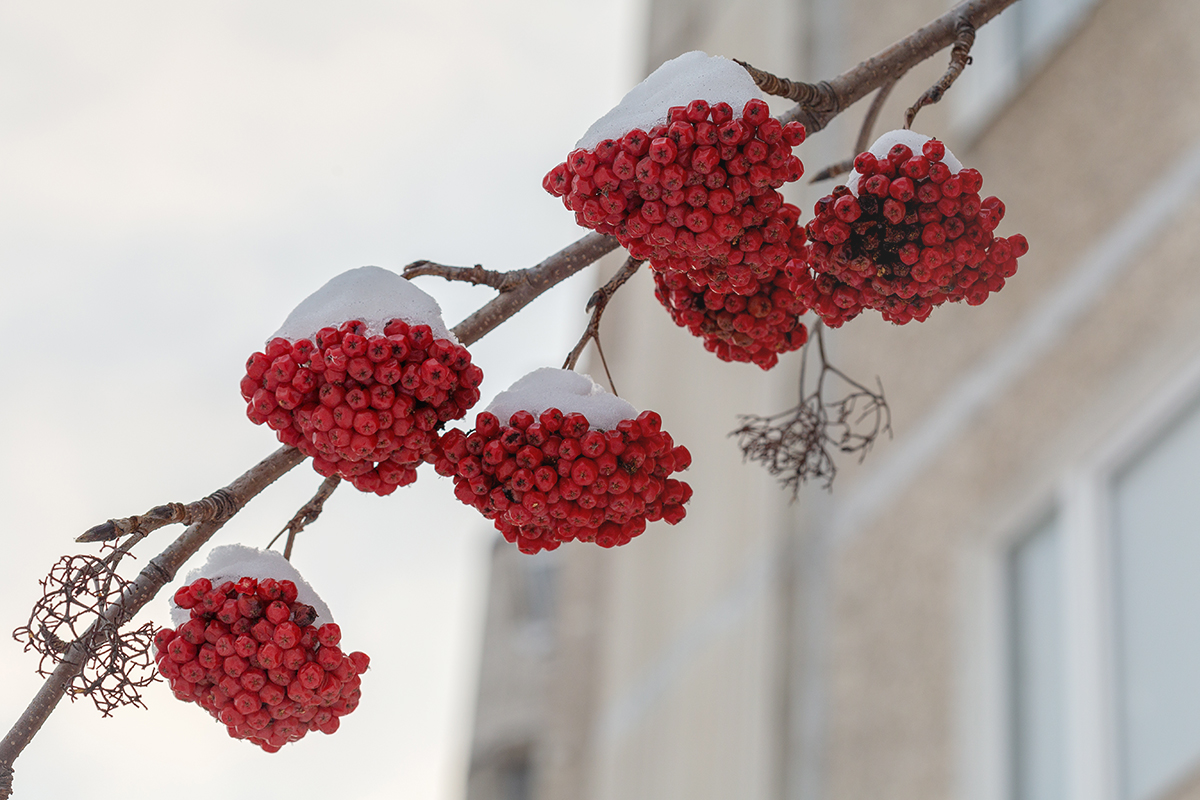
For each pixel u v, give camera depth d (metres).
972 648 5.41
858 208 1.72
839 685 6.33
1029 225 5.58
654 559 9.55
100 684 1.67
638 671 9.54
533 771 12.32
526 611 13.34
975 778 5.21
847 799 6.07
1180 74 4.78
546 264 1.97
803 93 2.01
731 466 7.85
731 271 1.76
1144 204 4.87
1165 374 4.62
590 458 1.75
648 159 1.62
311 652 1.84
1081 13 5.41
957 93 6.30
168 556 1.73
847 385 6.79
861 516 6.48
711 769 7.41
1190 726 4.20
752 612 7.08
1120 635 4.66
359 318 1.71
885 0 7.34
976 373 5.74
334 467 1.74
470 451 1.75
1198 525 4.32
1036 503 5.24
